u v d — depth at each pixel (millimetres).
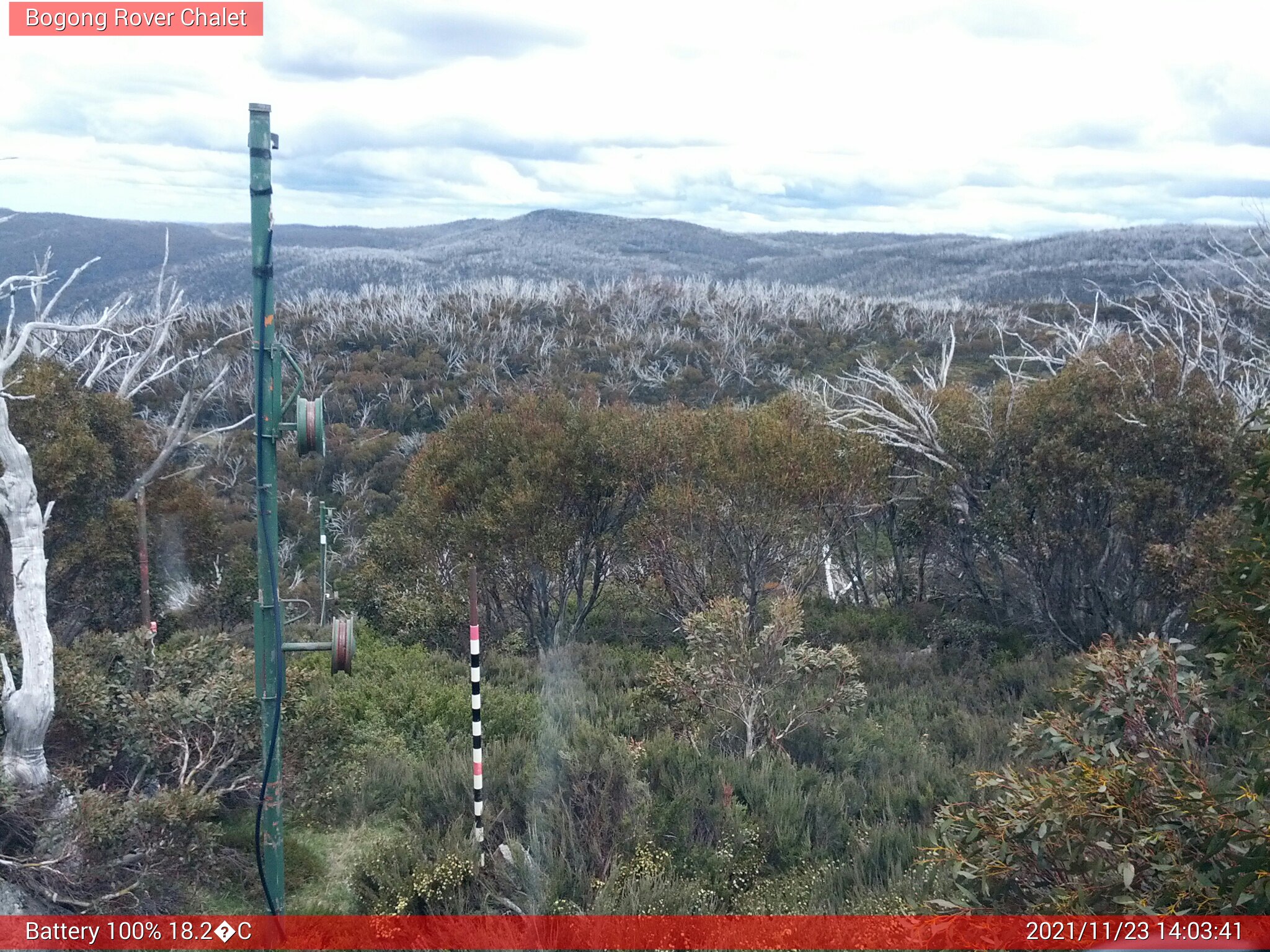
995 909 4605
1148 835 4227
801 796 7441
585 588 17000
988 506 13883
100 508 13547
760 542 13898
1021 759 7785
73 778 6254
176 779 6766
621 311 69938
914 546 16578
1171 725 5094
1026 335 47312
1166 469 12461
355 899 6023
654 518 14008
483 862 6180
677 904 5781
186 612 14945
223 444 29469
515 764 7645
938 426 15180
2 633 7562
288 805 7008
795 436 14039
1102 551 12867
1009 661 13016
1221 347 13930
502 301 74062
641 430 15508
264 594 5273
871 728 9250
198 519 15367
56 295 10891
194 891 5906
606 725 8820
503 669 12289
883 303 70438
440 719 9188
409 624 14711
